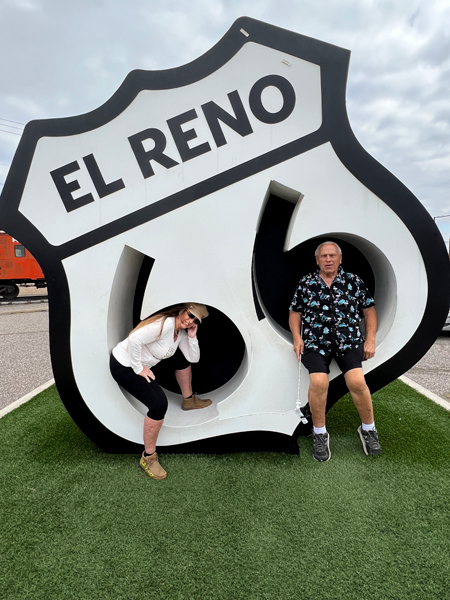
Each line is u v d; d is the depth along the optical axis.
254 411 2.26
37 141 2.08
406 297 2.17
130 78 2.04
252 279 2.21
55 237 2.14
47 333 7.19
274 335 2.21
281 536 1.64
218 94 2.04
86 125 2.07
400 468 2.15
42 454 2.35
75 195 2.12
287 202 2.53
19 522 1.73
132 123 2.07
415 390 3.58
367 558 1.52
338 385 2.34
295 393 2.25
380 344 2.23
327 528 1.68
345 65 1.99
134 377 1.98
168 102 2.05
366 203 2.09
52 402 3.34
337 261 2.05
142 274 2.62
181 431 2.27
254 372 2.23
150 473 2.06
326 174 2.08
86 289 2.17
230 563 1.50
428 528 1.68
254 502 1.86
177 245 2.13
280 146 2.07
